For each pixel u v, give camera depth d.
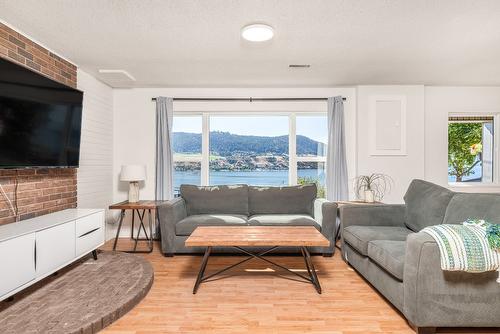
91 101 3.71
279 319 2.02
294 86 4.29
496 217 2.02
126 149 4.34
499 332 1.85
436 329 1.88
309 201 3.86
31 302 2.10
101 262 2.96
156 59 3.19
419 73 3.71
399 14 2.25
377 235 2.60
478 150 4.51
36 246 2.12
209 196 3.86
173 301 2.28
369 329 1.90
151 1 2.06
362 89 4.21
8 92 2.22
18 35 2.51
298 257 3.36
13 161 2.30
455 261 1.72
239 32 2.55
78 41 2.72
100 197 3.95
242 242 2.38
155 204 3.63
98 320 1.86
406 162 4.21
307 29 2.49
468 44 2.82
